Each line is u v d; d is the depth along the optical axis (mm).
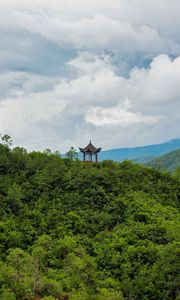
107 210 123812
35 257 96375
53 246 107438
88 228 117562
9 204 123688
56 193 129375
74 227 117250
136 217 120250
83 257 100812
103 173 135250
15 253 92500
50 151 150750
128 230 112875
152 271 98125
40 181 132250
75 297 83688
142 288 95250
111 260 103562
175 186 139750
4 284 85125
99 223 119062
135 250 103688
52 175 134375
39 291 87188
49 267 100562
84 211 122625
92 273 95562
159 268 97438
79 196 127812
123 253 104750
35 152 150375
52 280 89812
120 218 121062
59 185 132125
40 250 101000
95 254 107750
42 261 99188
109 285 94188
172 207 129375
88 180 132250
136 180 138000
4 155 141625
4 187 129000
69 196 127750
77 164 142125
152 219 117938
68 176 134125
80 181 131875
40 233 114438
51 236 113062
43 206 123875
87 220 120188
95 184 131500
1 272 86562
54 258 102875
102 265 103625
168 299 93875
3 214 119500
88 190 129375
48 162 142500
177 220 119938
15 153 144000
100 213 122125
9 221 115625
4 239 109312
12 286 84812
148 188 135125
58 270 97188
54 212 121438
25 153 148000
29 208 124000
